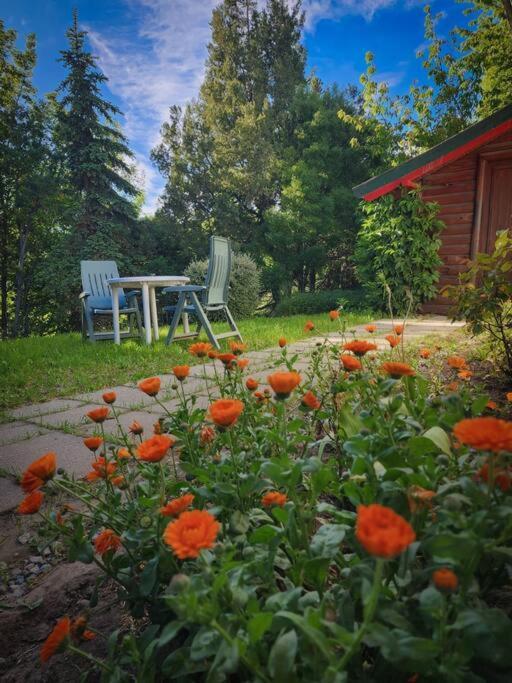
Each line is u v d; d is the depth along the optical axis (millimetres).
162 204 18594
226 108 17984
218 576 525
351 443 836
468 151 7129
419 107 16953
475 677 498
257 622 497
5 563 1310
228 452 1609
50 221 17156
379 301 8094
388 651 479
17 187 15961
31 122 16609
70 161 15531
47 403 3104
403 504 721
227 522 911
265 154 16188
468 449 900
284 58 18766
